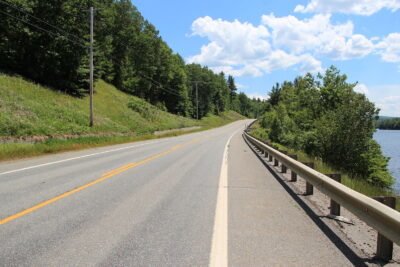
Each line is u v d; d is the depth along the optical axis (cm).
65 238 365
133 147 1867
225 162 1140
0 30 2822
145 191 627
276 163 1062
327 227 414
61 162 1102
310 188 612
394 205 339
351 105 1653
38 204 518
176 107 8419
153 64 7300
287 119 3462
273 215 468
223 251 331
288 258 315
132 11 6800
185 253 325
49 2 3009
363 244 356
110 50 5438
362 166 1611
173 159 1220
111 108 3878
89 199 557
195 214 468
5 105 1905
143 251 330
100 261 305
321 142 1752
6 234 377
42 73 3161
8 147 1245
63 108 2583
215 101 12644
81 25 3431
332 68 2898
